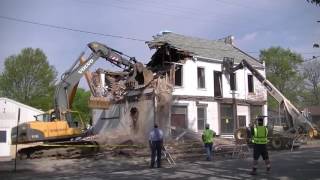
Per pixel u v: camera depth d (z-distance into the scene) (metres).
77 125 27.11
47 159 24.67
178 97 33.75
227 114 37.78
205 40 41.31
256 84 40.38
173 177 15.27
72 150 25.28
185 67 34.81
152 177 15.45
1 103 38.16
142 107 31.78
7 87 71.50
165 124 31.36
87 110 71.81
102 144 26.36
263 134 15.50
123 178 15.38
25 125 25.02
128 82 31.36
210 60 36.81
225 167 18.03
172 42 37.81
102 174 16.98
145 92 31.72
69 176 16.86
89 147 25.55
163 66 33.44
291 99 71.50
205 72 36.34
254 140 15.54
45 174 18.30
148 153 25.31
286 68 70.56
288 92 71.56
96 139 26.83
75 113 28.09
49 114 26.78
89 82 30.55
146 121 31.34
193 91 35.03
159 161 19.55
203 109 35.88
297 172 15.41
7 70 71.81
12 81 71.62
